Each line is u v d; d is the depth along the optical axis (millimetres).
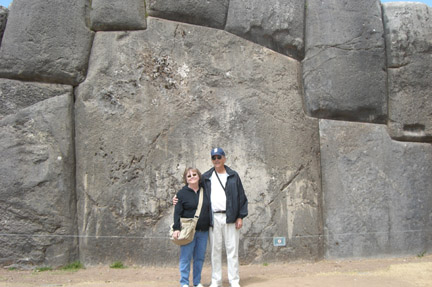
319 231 5500
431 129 5777
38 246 4965
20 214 4980
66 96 5250
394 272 4840
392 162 5711
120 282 4461
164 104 5301
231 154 5320
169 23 5473
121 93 5254
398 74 5742
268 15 5598
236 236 4188
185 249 4090
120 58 5309
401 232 5629
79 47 5277
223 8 5559
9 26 5242
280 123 5500
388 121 5770
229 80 5465
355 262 5387
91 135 5172
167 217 5160
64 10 5289
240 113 5414
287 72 5641
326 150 5656
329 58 5629
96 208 5102
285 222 5355
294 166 5465
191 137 5289
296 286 4223
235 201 4168
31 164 5059
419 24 5852
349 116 5715
